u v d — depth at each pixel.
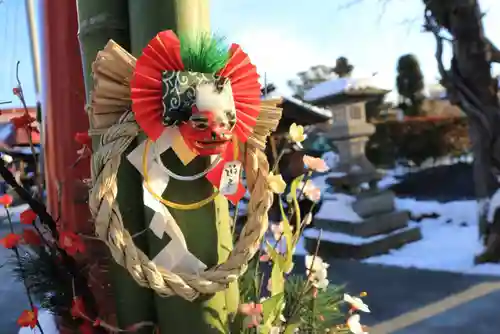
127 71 0.65
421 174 8.93
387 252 4.95
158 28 0.69
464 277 3.99
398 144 9.91
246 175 0.74
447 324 3.04
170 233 0.69
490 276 3.95
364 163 5.33
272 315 0.80
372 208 5.13
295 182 0.90
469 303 3.37
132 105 0.63
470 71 4.39
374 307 3.43
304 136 0.91
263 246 1.00
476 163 4.54
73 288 0.76
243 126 0.70
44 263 0.79
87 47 0.75
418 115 10.00
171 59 0.65
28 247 0.89
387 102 10.29
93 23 0.74
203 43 0.67
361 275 4.23
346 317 1.03
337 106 5.34
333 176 5.54
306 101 5.54
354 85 5.12
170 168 0.69
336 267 4.51
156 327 0.74
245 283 0.89
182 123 0.65
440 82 4.71
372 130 5.35
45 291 0.79
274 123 0.74
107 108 0.66
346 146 5.36
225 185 0.71
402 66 10.09
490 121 4.38
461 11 4.28
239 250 0.70
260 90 0.71
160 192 0.68
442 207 6.94
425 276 4.08
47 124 0.89
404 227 5.31
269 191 0.73
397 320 3.17
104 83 0.64
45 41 0.88
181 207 0.69
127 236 0.63
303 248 5.20
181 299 0.71
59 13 0.86
